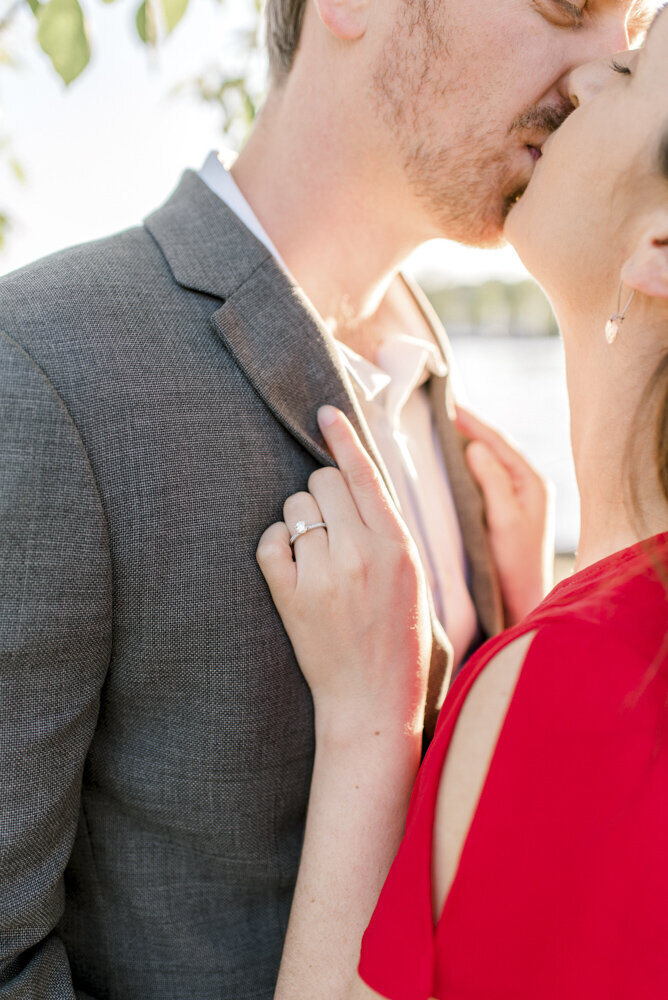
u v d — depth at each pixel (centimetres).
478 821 82
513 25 117
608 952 76
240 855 113
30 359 101
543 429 754
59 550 97
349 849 104
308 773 116
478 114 122
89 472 100
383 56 123
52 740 99
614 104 101
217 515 107
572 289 107
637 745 77
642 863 75
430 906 86
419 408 166
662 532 94
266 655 110
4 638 94
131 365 106
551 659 81
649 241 93
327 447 118
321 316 145
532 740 80
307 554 108
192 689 108
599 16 123
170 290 115
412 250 146
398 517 116
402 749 109
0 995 98
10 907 99
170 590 105
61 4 120
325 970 101
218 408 110
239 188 146
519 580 170
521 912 79
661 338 96
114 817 117
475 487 167
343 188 134
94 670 103
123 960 118
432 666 124
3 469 95
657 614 83
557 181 107
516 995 80
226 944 117
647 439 97
